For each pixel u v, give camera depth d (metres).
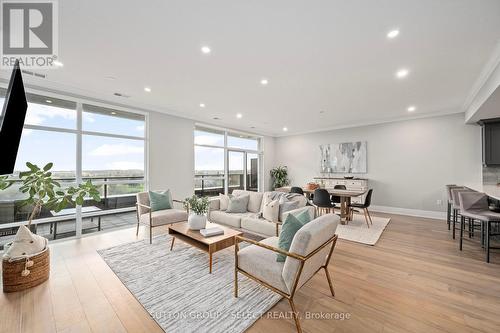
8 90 1.71
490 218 2.65
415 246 3.20
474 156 4.63
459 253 2.94
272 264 1.72
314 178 6.80
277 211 3.23
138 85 3.49
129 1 1.73
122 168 4.25
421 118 5.23
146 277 2.29
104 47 2.40
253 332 1.54
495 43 2.27
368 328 1.57
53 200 2.64
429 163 5.12
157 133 4.72
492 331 1.53
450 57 2.56
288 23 2.00
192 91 3.73
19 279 2.02
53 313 1.73
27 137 3.23
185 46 2.38
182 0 1.72
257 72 3.00
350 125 6.31
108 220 4.43
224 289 2.07
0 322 1.62
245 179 7.20
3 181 2.48
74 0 1.71
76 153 3.67
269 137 7.98
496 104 3.30
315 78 3.18
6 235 3.05
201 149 5.84
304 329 1.56
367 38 2.21
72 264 2.59
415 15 1.87
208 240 2.48
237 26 2.04
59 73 3.05
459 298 1.92
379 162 5.83
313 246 1.56
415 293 2.01
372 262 2.67
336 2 1.74
